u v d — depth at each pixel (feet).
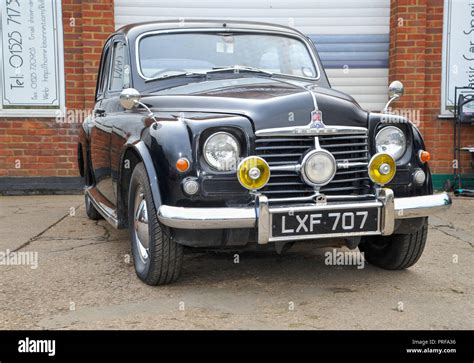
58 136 26.09
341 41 27.22
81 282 12.91
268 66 15.26
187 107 12.24
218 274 13.51
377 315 10.84
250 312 10.96
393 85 13.57
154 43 14.98
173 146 10.94
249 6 26.96
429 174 12.35
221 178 10.87
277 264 14.42
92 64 25.61
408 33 25.98
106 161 15.55
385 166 11.50
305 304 11.44
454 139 26.13
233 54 15.17
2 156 26.02
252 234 11.21
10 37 25.48
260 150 11.14
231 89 12.83
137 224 12.69
